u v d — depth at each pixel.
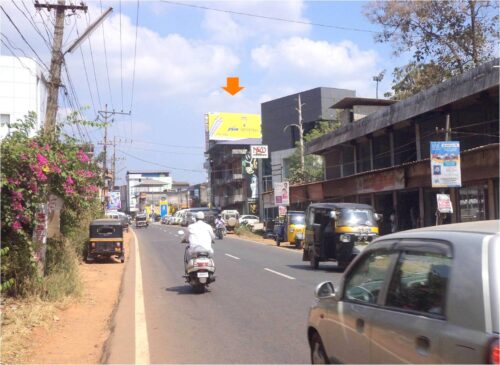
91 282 14.34
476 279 3.19
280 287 13.23
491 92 21.56
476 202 22.31
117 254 19.92
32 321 8.44
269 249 27.52
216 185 93.62
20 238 9.66
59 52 16.84
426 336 3.42
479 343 3.00
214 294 12.29
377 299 4.18
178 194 134.38
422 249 3.83
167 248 29.03
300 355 7.02
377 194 32.66
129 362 6.75
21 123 10.84
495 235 3.32
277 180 61.25
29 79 27.48
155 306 10.79
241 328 8.67
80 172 12.37
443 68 32.69
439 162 17.38
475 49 31.56
